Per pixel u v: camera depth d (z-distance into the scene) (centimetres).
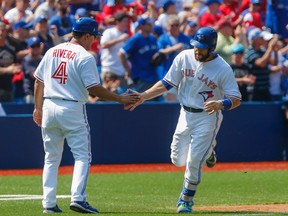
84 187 2389
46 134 2452
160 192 3381
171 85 2528
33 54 4550
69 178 3947
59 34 4869
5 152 4456
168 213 2461
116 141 4716
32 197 3094
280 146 5006
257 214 2434
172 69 2519
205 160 2489
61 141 2461
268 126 4969
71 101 2408
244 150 4912
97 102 4731
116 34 4778
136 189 3503
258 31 4912
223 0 5516
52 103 2419
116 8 5303
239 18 5297
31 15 5112
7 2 5253
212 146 2489
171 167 4597
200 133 2456
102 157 4681
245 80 4872
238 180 3884
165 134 4816
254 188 3528
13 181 3822
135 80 4753
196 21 5391
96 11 5603
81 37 2450
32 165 4509
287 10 5259
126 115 4731
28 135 4497
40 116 2519
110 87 4709
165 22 5059
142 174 4209
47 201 2445
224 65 2448
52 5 5075
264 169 4481
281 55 5112
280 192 3359
